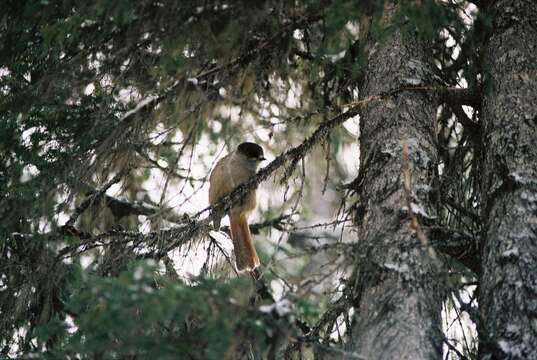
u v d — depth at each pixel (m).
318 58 9.51
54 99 10.45
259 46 9.59
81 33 9.47
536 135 9.47
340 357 7.83
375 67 10.90
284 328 7.00
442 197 10.17
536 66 10.10
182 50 8.98
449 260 10.05
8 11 9.95
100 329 6.87
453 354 9.46
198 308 6.62
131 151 9.73
